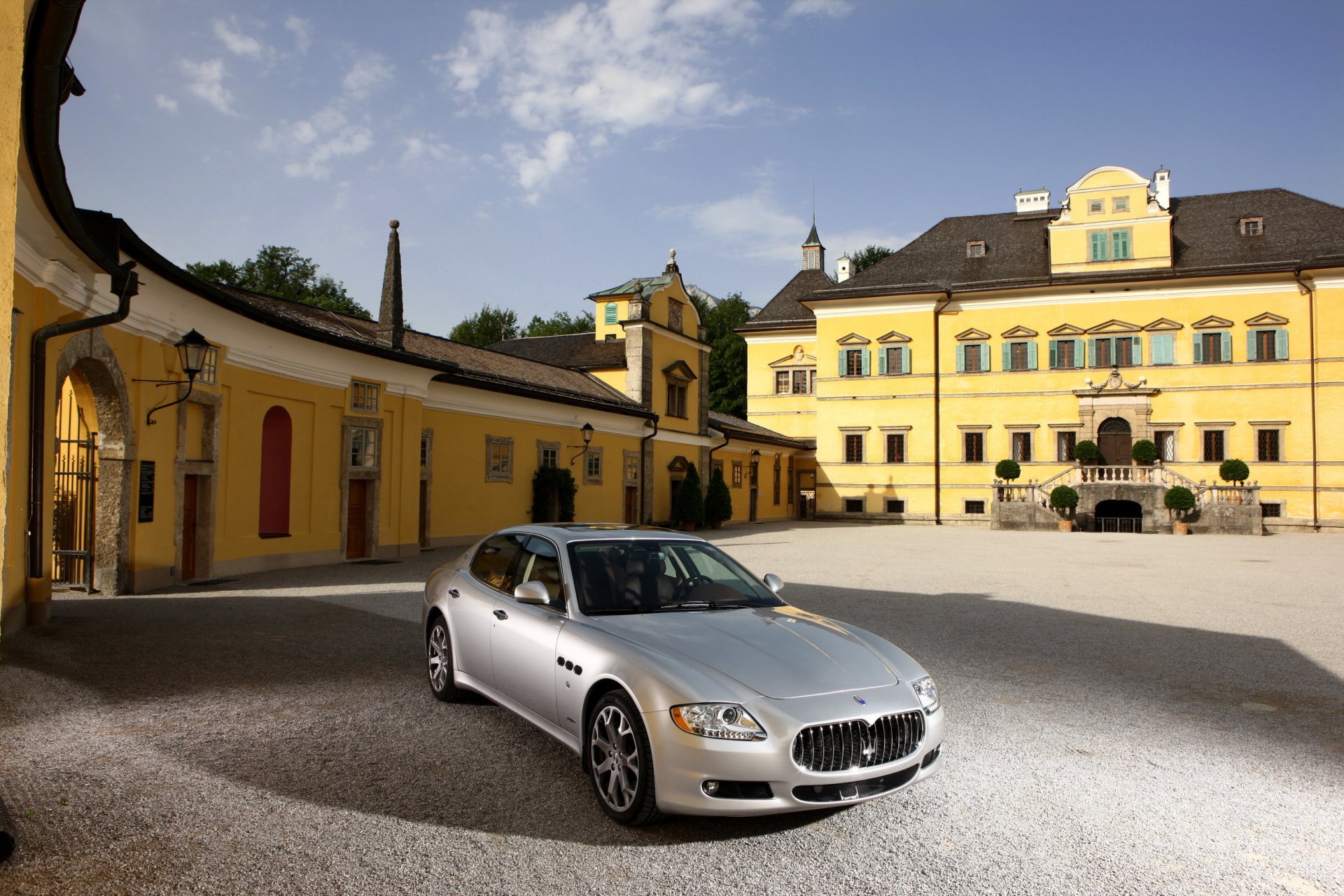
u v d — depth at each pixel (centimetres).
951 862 415
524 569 623
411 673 774
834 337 4788
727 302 7588
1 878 364
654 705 432
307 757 539
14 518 850
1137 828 463
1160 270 4212
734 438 4269
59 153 660
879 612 1257
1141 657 945
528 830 438
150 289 1194
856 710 438
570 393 2883
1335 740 635
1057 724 667
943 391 4581
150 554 1251
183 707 642
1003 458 4456
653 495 3491
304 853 403
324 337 1642
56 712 613
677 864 404
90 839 408
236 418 1485
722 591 602
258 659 812
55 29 512
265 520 1620
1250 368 4091
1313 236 4175
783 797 414
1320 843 447
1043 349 4412
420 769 523
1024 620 1204
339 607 1145
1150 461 4019
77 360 1047
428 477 2217
